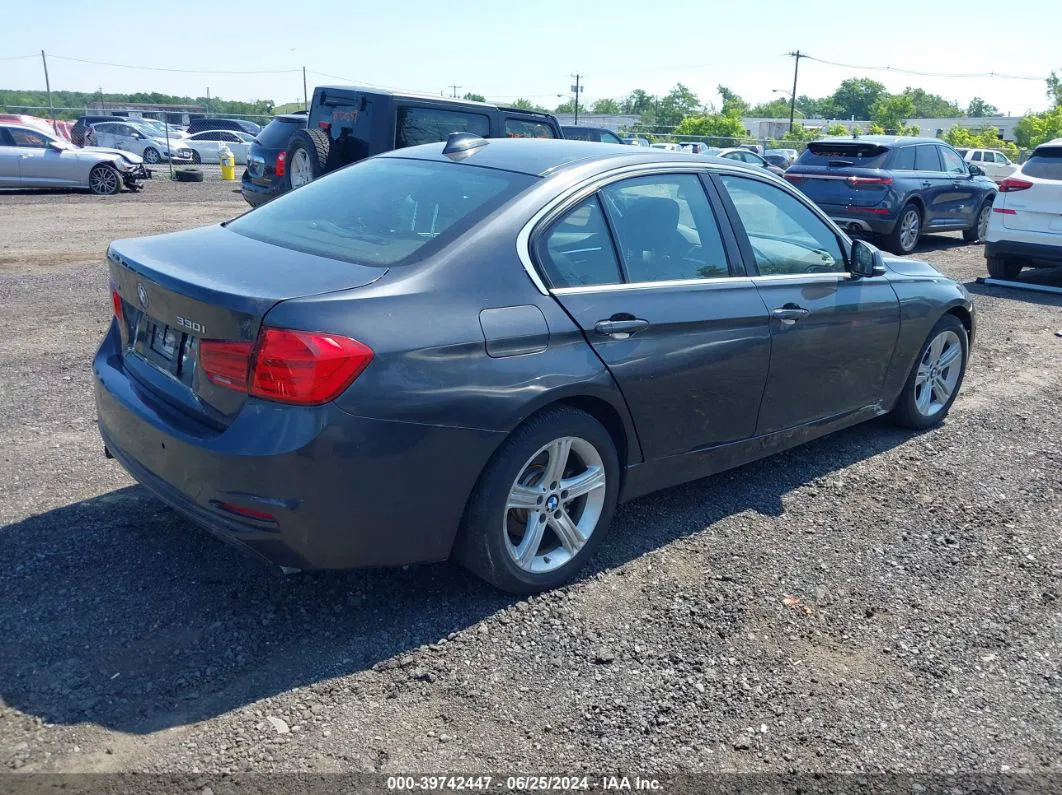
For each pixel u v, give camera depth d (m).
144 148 32.72
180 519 4.07
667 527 4.27
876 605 3.67
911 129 88.56
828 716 2.97
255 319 2.93
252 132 38.94
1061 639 3.48
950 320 5.61
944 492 4.83
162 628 3.26
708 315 3.95
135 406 3.36
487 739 2.79
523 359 3.32
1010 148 63.28
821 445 5.47
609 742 2.80
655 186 4.01
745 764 2.74
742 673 3.18
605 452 3.69
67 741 2.67
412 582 3.66
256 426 2.94
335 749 2.71
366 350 2.96
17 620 3.26
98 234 12.64
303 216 3.87
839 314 4.64
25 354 6.51
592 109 125.31
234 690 2.95
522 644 3.28
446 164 3.98
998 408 6.33
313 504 2.98
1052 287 10.84
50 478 4.44
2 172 18.27
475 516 3.33
